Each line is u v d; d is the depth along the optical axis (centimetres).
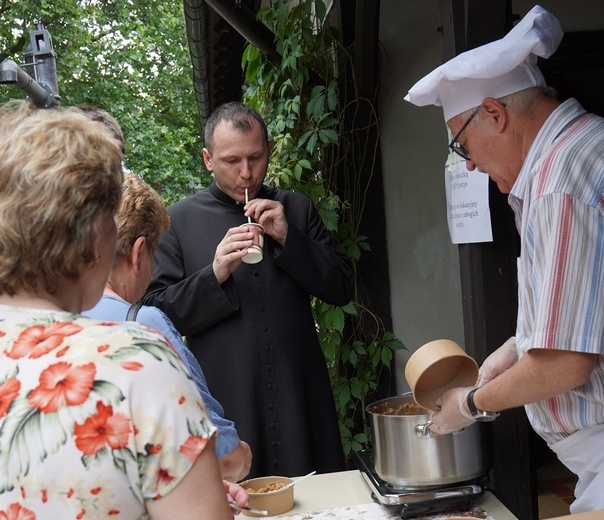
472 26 245
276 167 391
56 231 96
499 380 164
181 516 92
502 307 262
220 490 95
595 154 155
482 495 182
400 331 406
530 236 161
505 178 179
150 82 1897
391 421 178
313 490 196
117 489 90
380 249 404
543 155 163
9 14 1648
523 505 270
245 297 263
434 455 175
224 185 269
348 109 400
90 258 100
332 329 396
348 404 404
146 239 163
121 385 92
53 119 101
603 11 371
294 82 395
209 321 259
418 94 183
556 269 151
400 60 391
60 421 90
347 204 397
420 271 400
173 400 94
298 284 270
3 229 95
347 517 176
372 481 186
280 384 261
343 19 399
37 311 99
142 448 91
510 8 273
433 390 182
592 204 151
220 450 164
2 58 1653
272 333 262
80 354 94
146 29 1869
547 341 151
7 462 90
